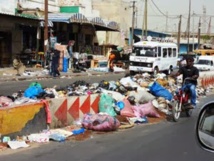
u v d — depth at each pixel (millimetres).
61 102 10547
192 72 13016
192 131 10602
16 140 8977
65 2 42000
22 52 33344
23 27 34062
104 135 9945
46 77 27359
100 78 29172
